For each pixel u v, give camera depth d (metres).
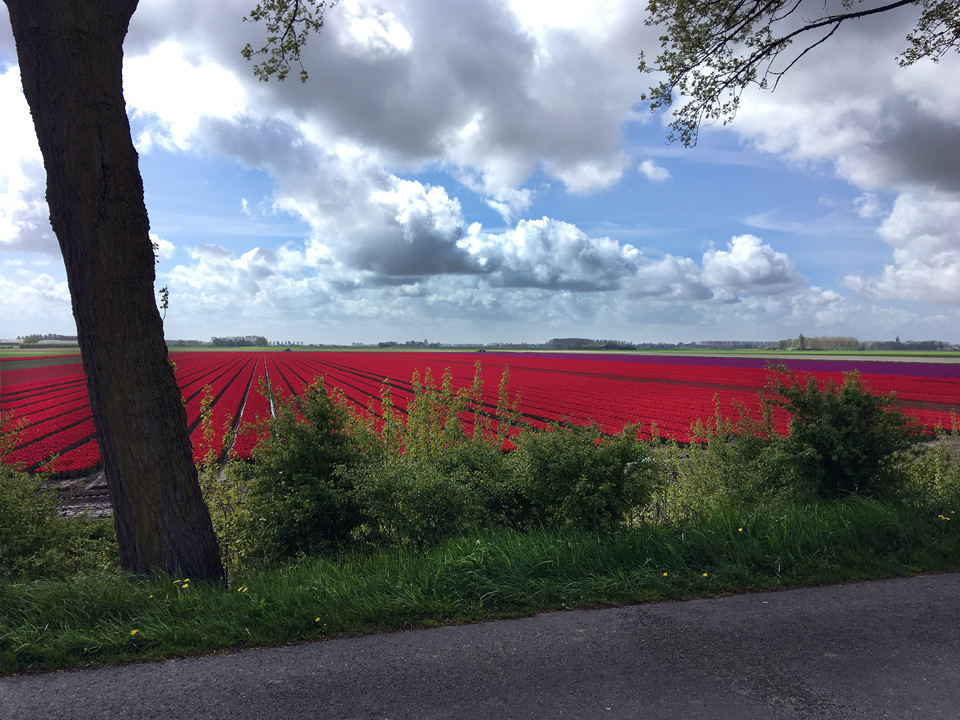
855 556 4.91
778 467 6.87
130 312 4.51
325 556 5.33
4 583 4.26
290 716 2.71
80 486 13.45
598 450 5.55
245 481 6.42
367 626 3.73
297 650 3.41
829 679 3.04
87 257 4.37
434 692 2.91
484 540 4.91
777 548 4.93
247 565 5.64
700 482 7.64
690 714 2.72
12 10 4.25
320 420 6.09
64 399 32.31
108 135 4.38
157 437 4.61
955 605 4.02
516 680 3.03
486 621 3.81
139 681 3.06
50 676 3.14
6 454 7.45
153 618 3.75
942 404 28.36
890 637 3.53
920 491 6.50
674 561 4.72
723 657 3.28
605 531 5.23
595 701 2.83
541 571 4.51
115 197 4.40
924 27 7.77
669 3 7.47
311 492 5.59
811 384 6.98
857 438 6.48
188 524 4.72
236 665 3.23
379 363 80.62
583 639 3.51
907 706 2.79
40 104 4.27
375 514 5.54
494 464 6.34
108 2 4.37
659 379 47.53
